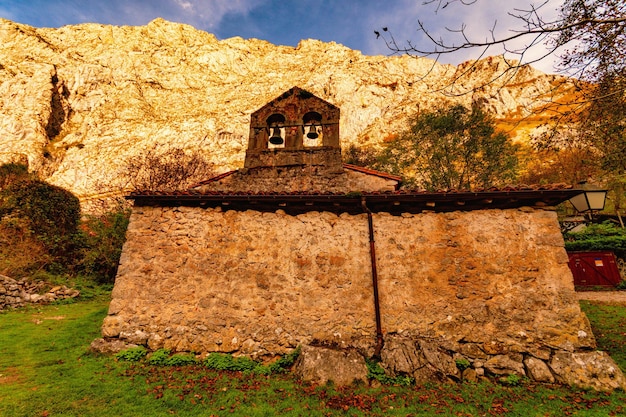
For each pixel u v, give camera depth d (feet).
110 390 14.42
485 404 13.73
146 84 234.79
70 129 190.29
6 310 31.09
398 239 19.33
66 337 22.26
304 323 18.52
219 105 223.30
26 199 44.70
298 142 29.86
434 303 18.02
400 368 15.94
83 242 48.52
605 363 15.33
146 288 19.71
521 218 18.48
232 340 18.57
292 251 19.81
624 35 12.50
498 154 60.70
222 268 19.84
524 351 16.61
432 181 67.51
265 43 335.47
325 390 14.94
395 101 217.15
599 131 18.62
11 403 12.90
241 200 20.21
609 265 41.86
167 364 17.51
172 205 21.21
